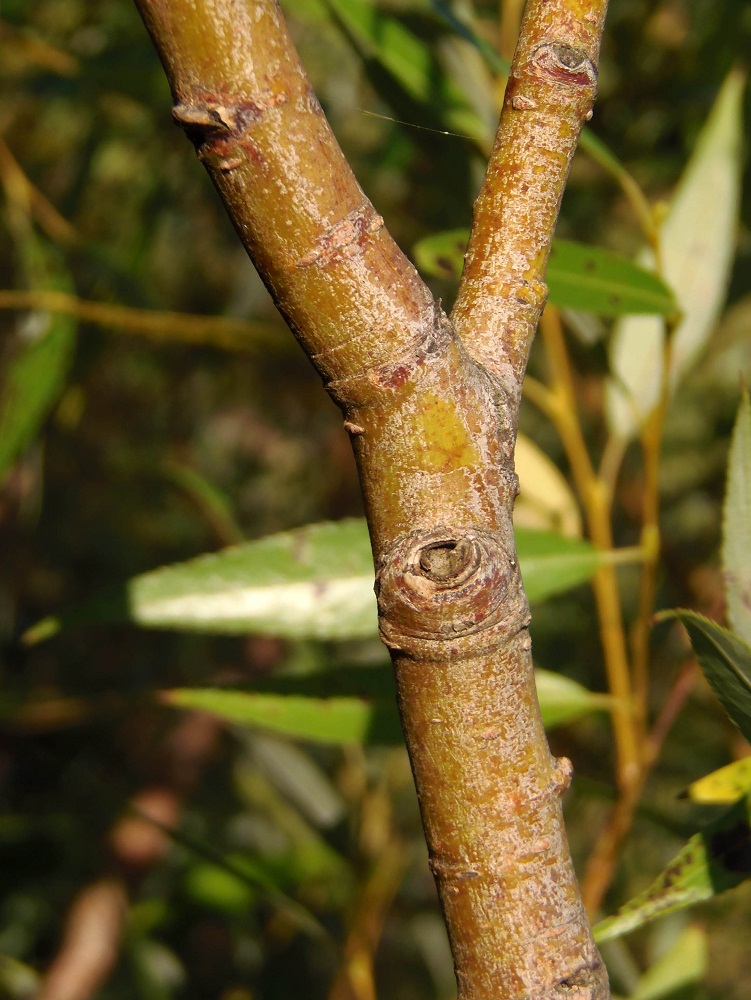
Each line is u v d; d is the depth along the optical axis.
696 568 0.62
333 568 0.36
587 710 0.39
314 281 0.21
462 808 0.22
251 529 0.93
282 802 0.72
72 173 0.71
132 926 0.66
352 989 0.56
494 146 0.24
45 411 0.49
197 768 0.73
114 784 0.66
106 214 0.75
